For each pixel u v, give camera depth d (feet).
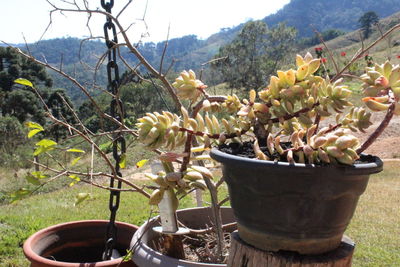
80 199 6.43
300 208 3.63
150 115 4.61
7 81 79.92
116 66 6.76
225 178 4.12
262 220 3.81
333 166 3.50
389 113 3.84
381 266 11.59
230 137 4.67
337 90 4.19
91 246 7.60
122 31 6.25
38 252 6.83
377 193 20.24
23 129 46.55
